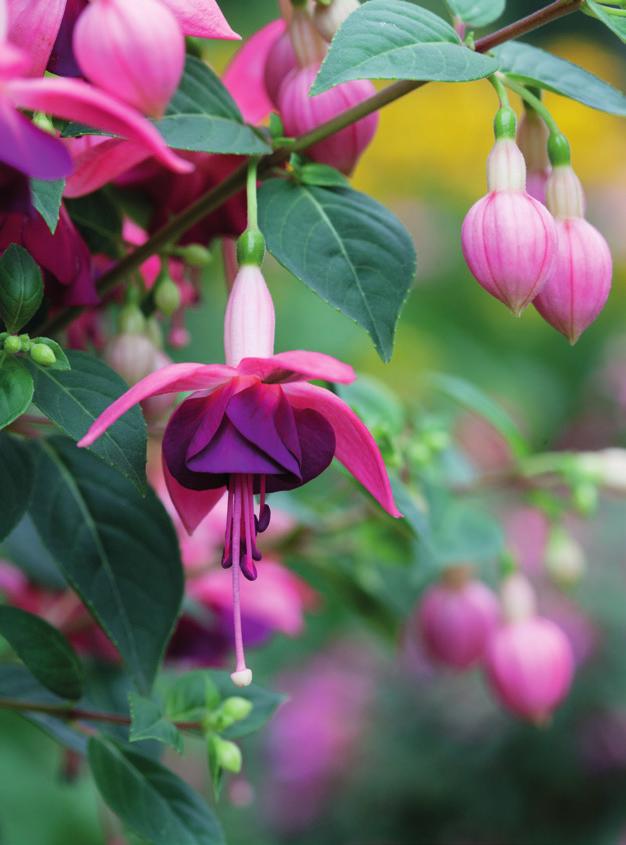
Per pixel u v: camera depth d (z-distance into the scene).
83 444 0.43
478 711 1.07
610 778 1.05
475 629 0.69
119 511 0.53
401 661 1.09
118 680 0.62
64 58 0.47
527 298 0.48
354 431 0.47
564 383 1.62
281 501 0.67
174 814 0.53
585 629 1.05
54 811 0.72
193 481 0.47
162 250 0.54
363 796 1.10
